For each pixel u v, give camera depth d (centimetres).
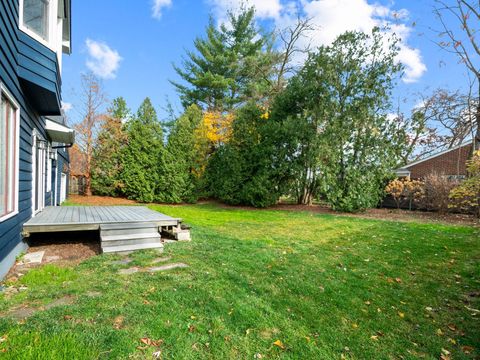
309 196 1427
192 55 2027
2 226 340
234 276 370
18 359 185
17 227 425
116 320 243
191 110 1562
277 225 820
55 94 504
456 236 679
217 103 1922
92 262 410
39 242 530
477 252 538
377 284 382
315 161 1206
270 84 1808
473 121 1179
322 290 351
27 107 497
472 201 990
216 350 220
